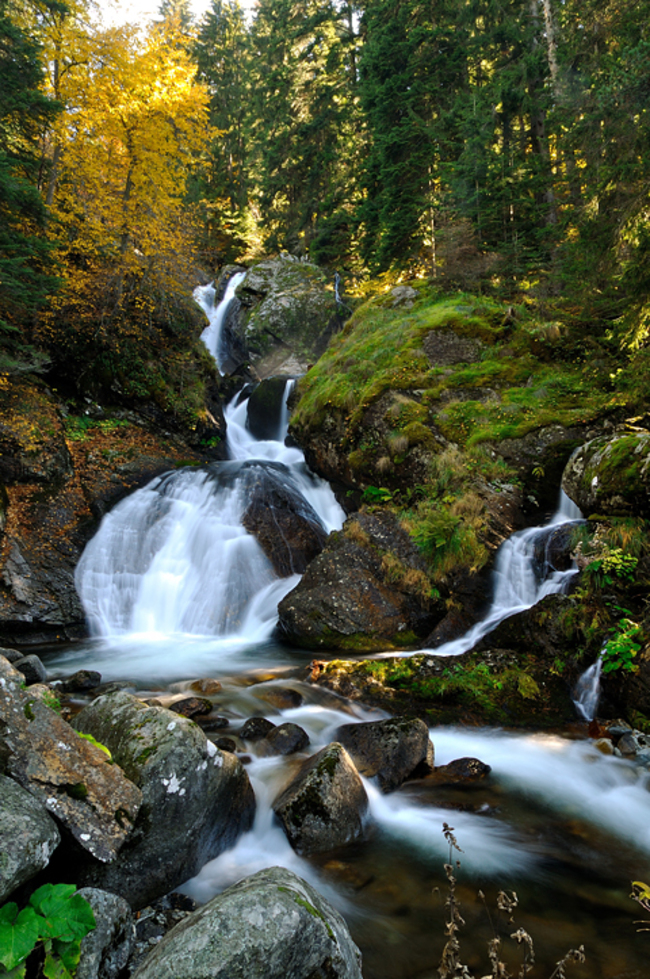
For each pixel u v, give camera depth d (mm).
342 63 29266
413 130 18453
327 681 6766
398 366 11016
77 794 2889
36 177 14109
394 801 4488
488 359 10883
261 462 13977
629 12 11578
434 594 8156
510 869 3666
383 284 22094
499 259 13688
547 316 11461
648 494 6523
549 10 16109
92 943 2379
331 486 12672
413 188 18344
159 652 8438
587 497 7355
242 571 10555
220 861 3688
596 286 10688
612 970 2811
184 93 14625
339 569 8758
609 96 8734
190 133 15352
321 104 29281
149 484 12219
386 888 3461
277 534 11352
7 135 11984
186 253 16375
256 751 5035
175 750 3283
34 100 11172
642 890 3459
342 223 27047
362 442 10641
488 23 20344
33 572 9398
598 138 9711
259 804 4191
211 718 5660
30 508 10375
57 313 13609
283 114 31250
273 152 30188
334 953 2375
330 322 24906
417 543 8328
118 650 8562
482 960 2875
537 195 16312
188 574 10523
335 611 8273
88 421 13547
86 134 14422
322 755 4305
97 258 14453
